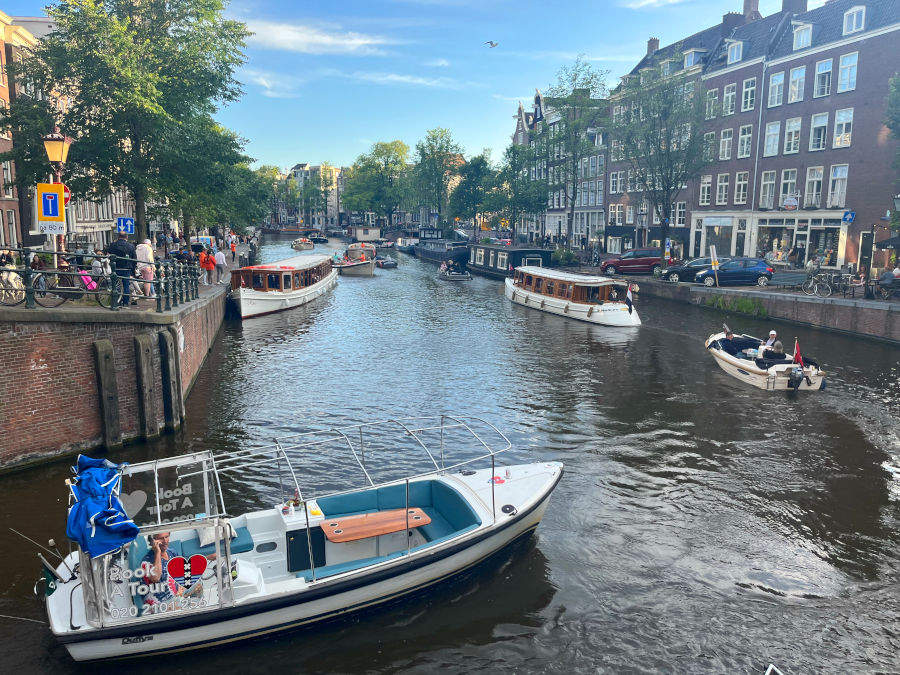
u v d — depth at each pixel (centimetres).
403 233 10331
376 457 1312
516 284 3912
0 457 1140
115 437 1279
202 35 2561
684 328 2845
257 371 2038
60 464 1204
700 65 4656
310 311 3453
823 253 3703
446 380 1947
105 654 689
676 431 1485
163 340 1370
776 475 1245
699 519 1072
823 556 966
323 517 865
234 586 726
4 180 3138
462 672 723
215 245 5062
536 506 927
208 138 2564
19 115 2275
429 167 8769
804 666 740
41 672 701
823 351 2266
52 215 1299
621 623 809
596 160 6106
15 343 1139
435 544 827
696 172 4150
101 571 664
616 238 5744
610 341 2588
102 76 2259
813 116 3747
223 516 841
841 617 824
